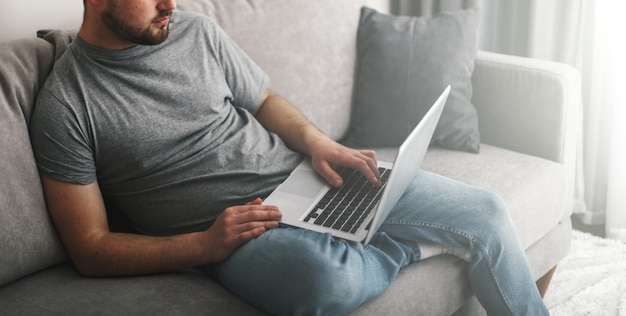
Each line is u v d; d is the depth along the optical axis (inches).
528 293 66.3
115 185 65.0
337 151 69.9
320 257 56.5
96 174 64.1
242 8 78.1
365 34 86.4
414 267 64.7
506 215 67.2
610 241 97.6
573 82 82.2
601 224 104.4
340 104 85.7
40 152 60.6
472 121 84.0
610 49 97.9
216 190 66.2
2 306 56.7
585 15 99.7
